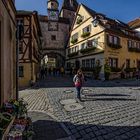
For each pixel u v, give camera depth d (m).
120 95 14.27
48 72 50.16
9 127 4.29
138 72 31.89
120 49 33.16
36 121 8.04
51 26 47.50
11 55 8.36
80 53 37.91
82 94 14.82
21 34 7.95
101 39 30.91
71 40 42.34
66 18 50.41
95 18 31.66
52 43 47.50
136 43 36.84
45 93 15.86
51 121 8.05
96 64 31.95
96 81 27.28
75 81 12.71
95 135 6.48
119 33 32.72
